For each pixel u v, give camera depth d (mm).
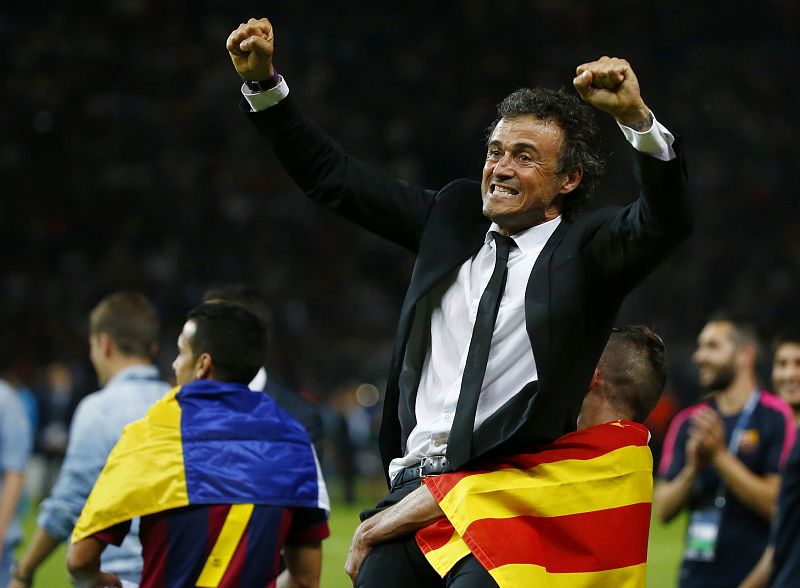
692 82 109312
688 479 21641
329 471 72562
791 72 111000
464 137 103062
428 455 11406
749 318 22375
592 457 11328
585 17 112438
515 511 10938
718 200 99688
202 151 98438
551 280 10906
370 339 87125
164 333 80562
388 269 92750
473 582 10672
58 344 75500
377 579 11266
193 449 13328
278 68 104250
